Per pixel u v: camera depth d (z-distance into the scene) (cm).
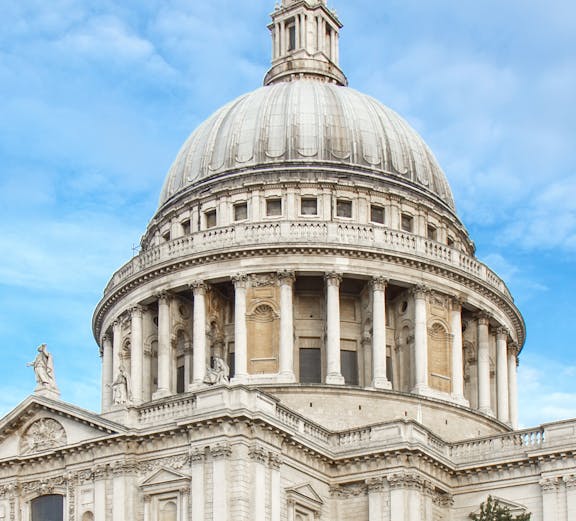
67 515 8744
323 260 10719
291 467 8769
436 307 11069
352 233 10888
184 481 8350
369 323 10831
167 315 11012
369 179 11469
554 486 8988
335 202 11319
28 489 9025
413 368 10756
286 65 12850
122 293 11481
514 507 9119
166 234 11981
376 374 10500
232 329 10969
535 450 9094
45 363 9262
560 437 9112
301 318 10900
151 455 8575
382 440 9156
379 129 11925
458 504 9381
